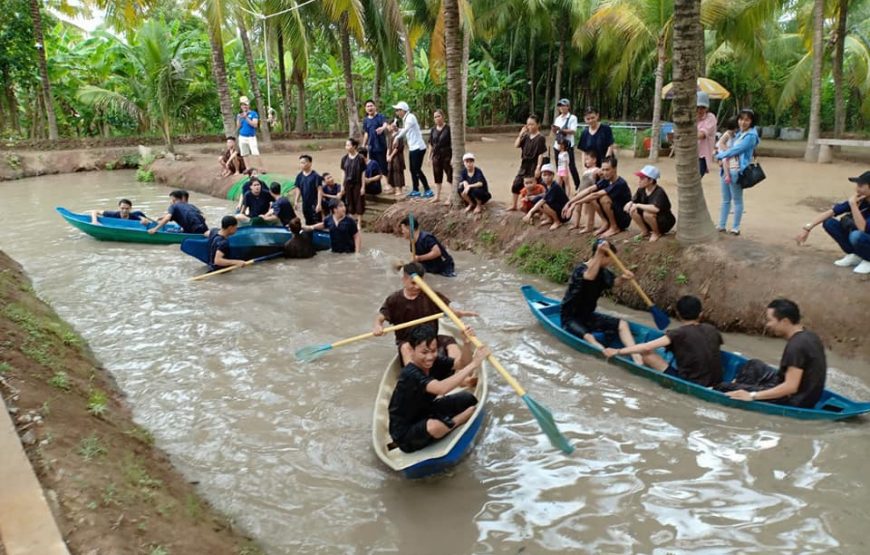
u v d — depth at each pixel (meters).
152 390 6.22
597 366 6.62
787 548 4.07
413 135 12.84
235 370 6.68
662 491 4.68
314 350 6.05
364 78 29.08
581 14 25.02
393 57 22.28
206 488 4.77
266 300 8.79
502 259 10.25
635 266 8.42
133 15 20.09
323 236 11.44
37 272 10.07
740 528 4.27
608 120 30.55
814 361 5.36
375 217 12.86
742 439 5.26
